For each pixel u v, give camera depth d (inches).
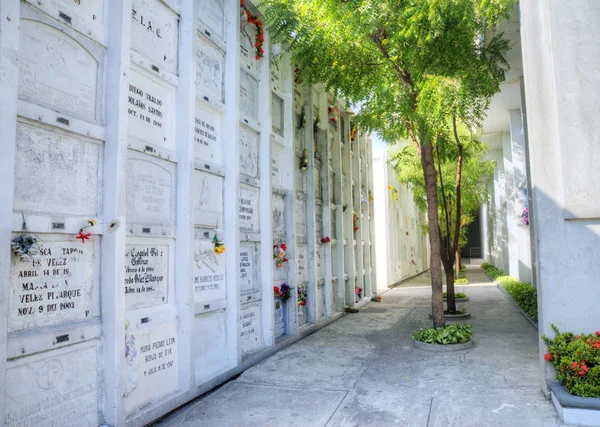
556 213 184.2
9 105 113.1
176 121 192.1
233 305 224.2
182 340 183.5
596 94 183.5
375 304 498.3
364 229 528.4
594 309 177.6
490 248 1170.0
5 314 109.3
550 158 186.9
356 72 289.1
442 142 414.3
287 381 210.1
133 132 167.6
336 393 192.7
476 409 169.0
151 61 177.5
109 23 154.9
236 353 222.8
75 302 136.8
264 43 279.4
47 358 126.0
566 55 187.5
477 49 292.0
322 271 384.2
